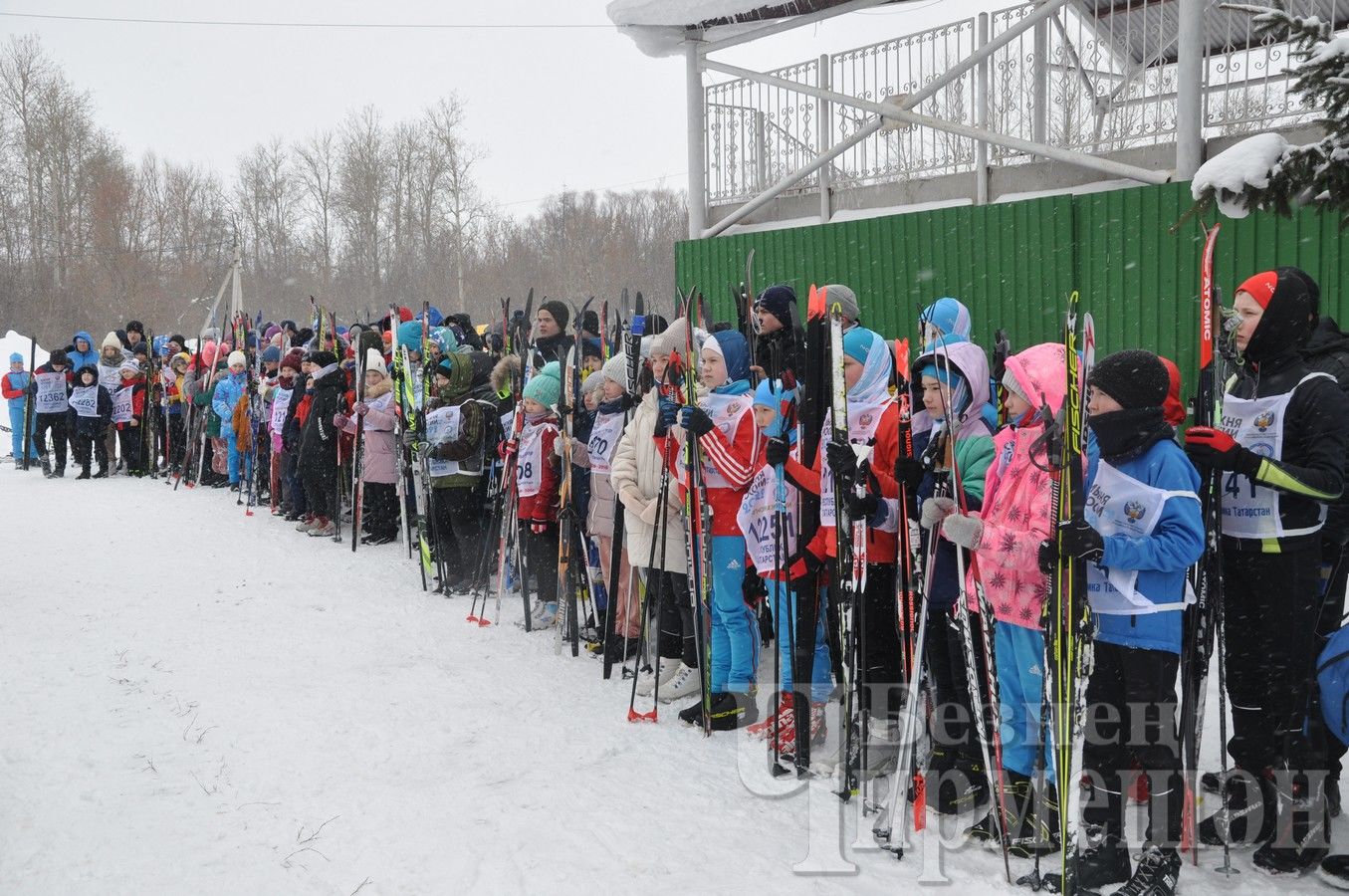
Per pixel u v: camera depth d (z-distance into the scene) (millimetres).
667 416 4266
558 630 5473
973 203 8852
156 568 7656
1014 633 3242
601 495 5438
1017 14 8445
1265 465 2943
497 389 6945
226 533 9219
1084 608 2871
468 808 3592
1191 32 7168
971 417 3574
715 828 3439
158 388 13391
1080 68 8148
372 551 8430
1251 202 3832
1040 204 8109
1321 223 6637
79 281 41531
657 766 3980
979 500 3457
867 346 3859
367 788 3762
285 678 5062
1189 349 7359
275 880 3094
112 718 4469
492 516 6484
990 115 8625
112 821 3475
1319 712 3133
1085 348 2820
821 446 3746
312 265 50562
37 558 8023
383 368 8312
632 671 5180
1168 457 2922
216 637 5793
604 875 3121
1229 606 3254
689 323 4160
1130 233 7613
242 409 10938
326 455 8867
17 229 42906
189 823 3467
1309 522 3064
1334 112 3531
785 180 9812
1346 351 3494
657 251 39531
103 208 42375
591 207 40062
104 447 13562
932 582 3469
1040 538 3098
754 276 10383
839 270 9609
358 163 46781
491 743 4223
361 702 4711
